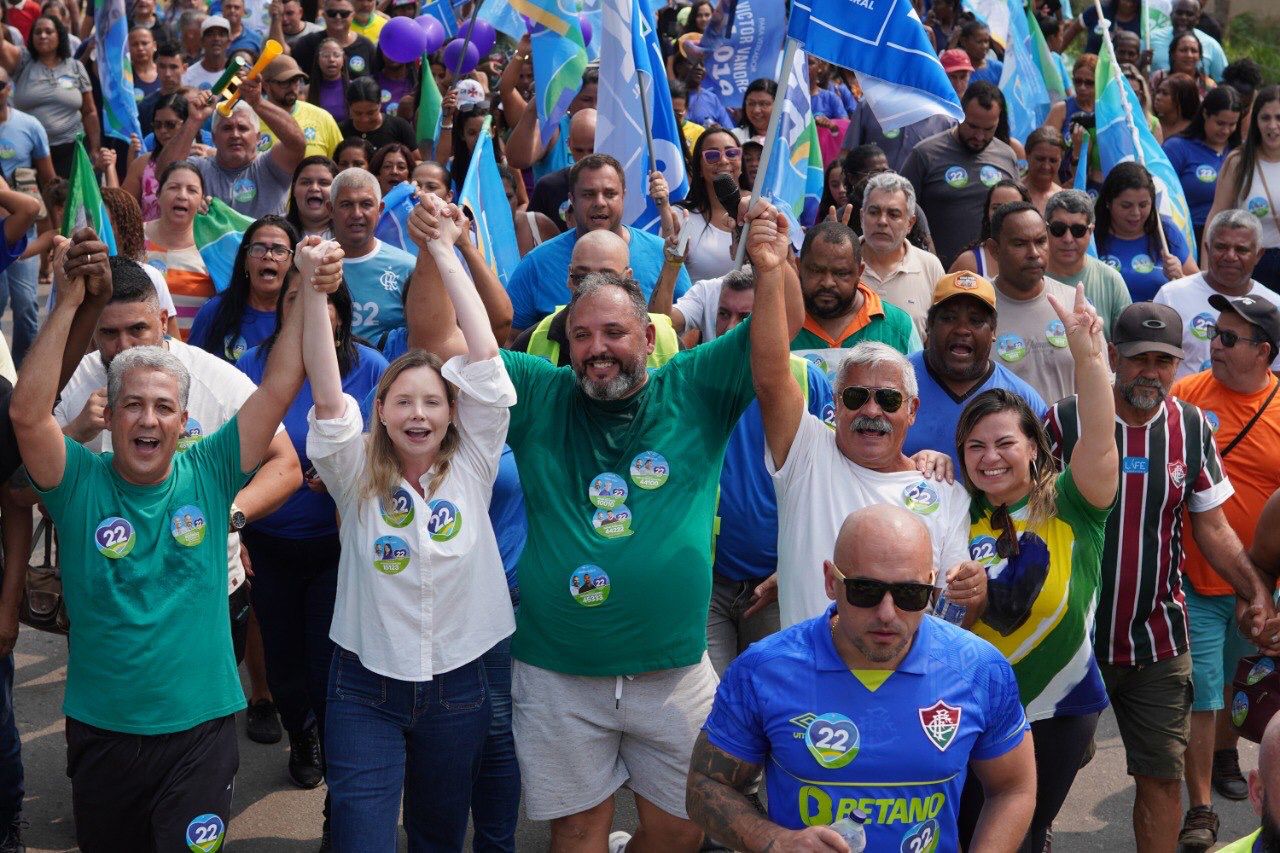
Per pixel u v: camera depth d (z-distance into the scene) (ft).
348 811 14.56
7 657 16.81
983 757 12.42
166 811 14.67
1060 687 15.46
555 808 15.40
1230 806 20.13
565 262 23.49
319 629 18.39
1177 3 51.39
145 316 17.20
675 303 22.80
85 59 48.34
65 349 15.48
